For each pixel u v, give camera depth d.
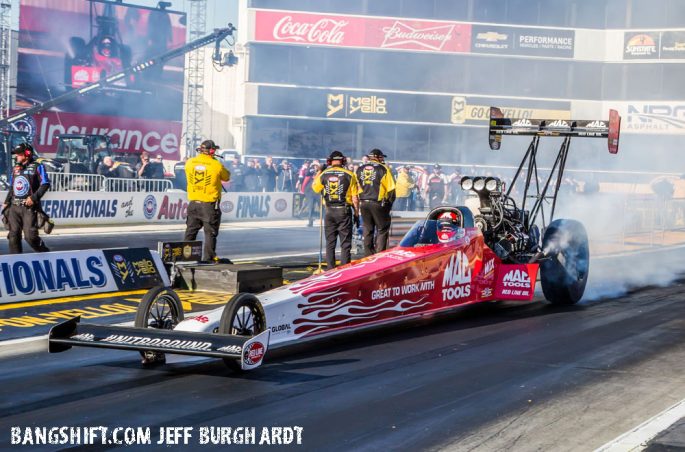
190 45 44.97
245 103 51.56
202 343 7.25
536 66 53.97
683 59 52.59
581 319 11.23
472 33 52.81
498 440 6.15
